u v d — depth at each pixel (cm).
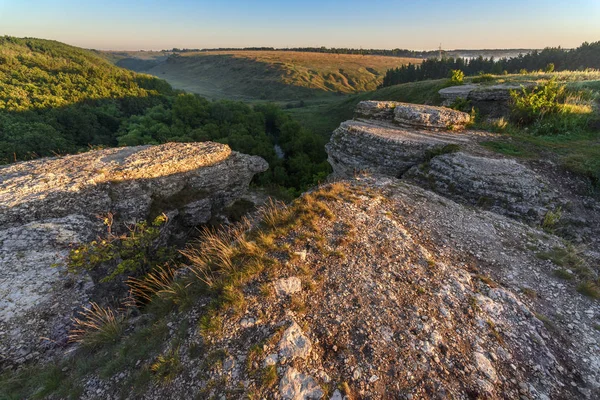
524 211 904
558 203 916
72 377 471
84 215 938
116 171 1062
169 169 1198
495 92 1897
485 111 1920
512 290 569
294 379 373
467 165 1056
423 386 373
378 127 1533
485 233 756
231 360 400
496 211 933
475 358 416
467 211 864
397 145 1284
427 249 662
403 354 408
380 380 377
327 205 767
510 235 759
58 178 970
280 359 395
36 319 605
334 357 402
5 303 606
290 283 507
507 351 438
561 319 515
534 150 1212
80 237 825
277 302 475
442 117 1476
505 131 1466
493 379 393
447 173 1069
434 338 436
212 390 374
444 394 366
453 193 1023
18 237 759
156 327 488
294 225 657
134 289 711
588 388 404
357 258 582
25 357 559
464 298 519
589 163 1055
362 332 434
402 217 788
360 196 855
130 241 776
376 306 479
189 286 546
